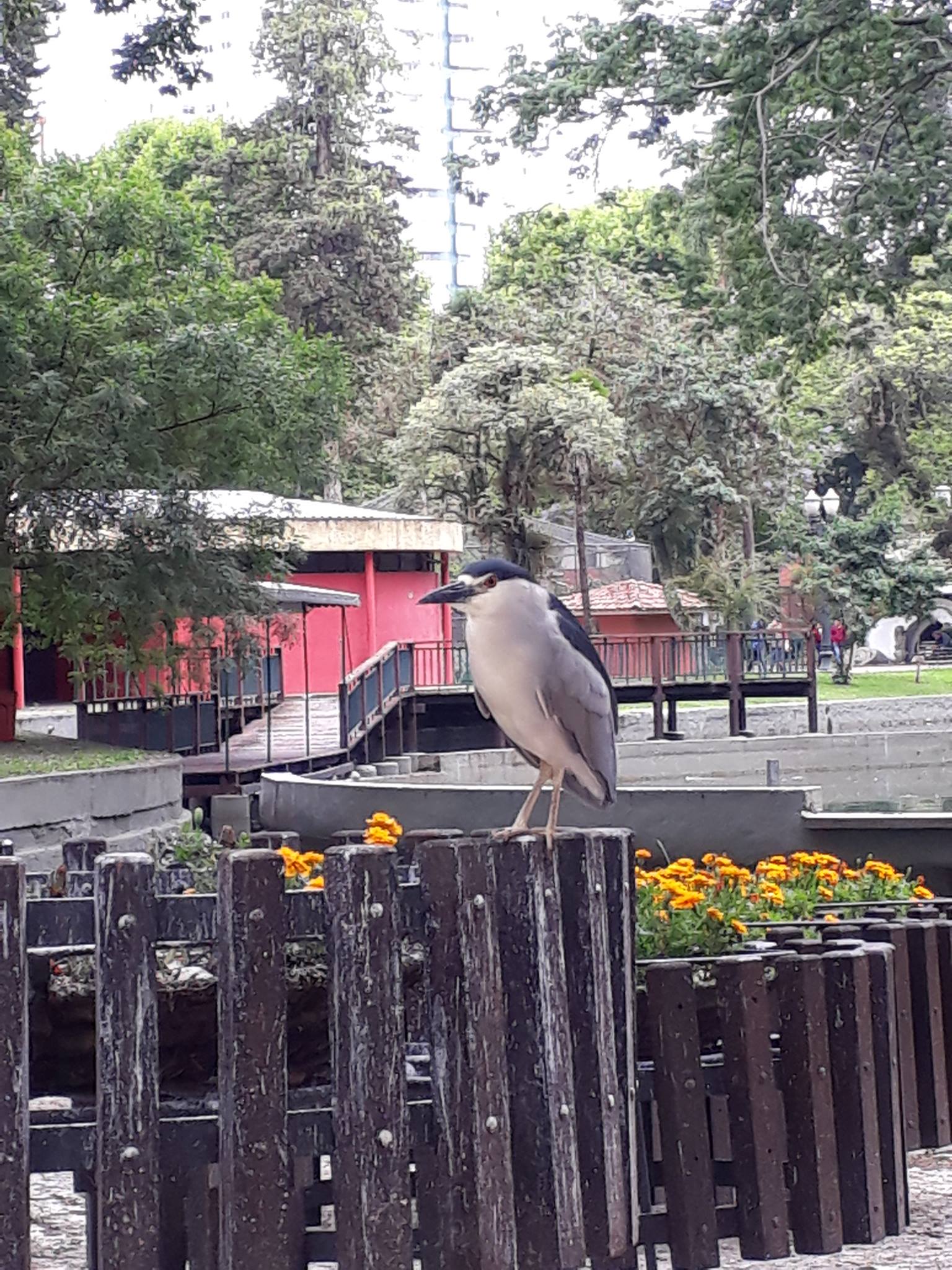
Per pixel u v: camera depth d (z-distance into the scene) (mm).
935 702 42688
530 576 5199
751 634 36312
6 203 21688
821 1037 5695
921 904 8312
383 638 40031
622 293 48312
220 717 28016
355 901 4387
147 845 18484
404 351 49750
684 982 5559
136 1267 4207
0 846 5645
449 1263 4617
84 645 22812
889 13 16078
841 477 63375
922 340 56312
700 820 13617
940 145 16422
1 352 19250
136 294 21875
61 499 20516
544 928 4754
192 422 21609
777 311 17656
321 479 25188
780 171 17031
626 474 45156
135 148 60125
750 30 16281
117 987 4230
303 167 56906
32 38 33594
